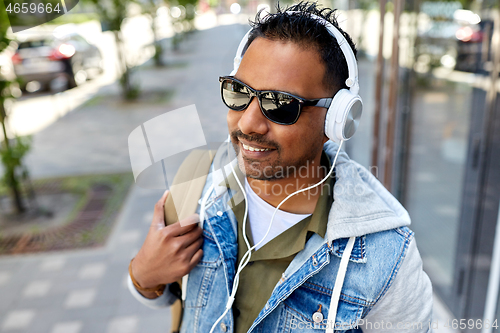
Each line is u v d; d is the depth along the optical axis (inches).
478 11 68.4
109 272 120.3
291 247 30.8
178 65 464.1
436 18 79.7
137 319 101.1
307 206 31.4
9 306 108.2
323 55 26.0
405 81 90.9
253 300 32.2
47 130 267.0
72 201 167.3
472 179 74.2
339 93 27.2
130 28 787.4
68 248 134.0
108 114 296.7
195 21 698.8
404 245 29.7
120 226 145.6
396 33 88.0
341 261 29.5
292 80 25.2
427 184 89.7
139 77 415.2
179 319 40.0
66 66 370.3
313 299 30.4
